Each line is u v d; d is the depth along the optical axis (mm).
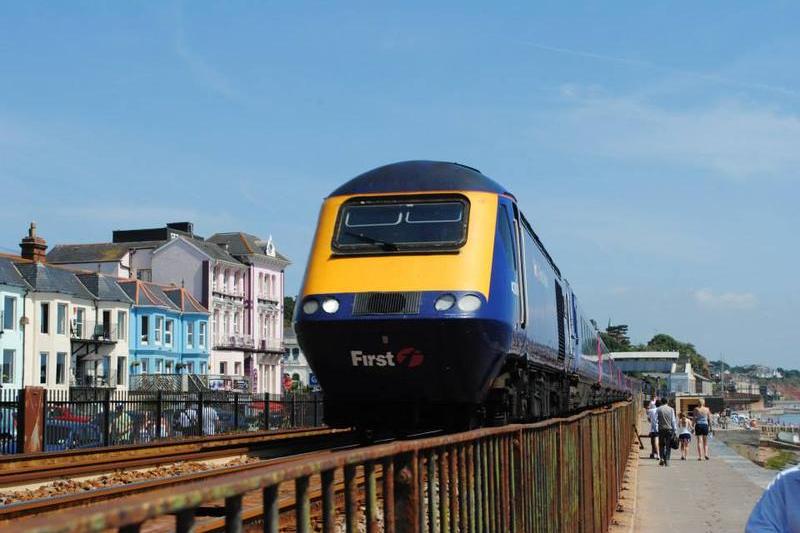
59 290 59969
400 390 14133
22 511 8797
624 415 24531
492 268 14203
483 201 14703
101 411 20766
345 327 13852
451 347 13703
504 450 6645
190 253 82250
